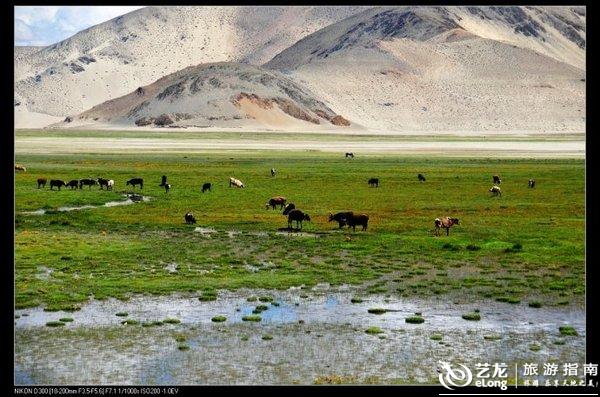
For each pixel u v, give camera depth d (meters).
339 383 39.50
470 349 45.28
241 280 62.53
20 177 148.12
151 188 131.62
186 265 68.69
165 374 41.06
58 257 71.31
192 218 93.06
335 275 64.56
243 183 141.25
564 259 70.62
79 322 50.53
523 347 45.72
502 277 63.72
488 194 123.06
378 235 83.50
